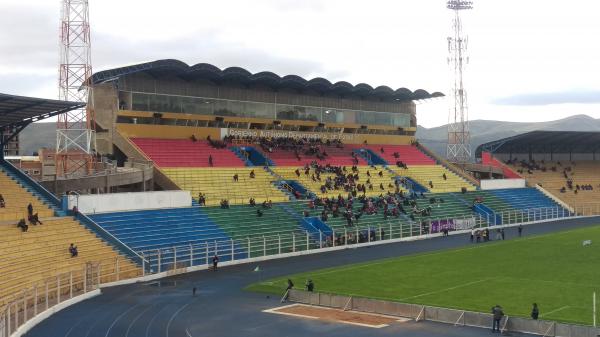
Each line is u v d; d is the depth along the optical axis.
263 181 92.38
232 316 43.12
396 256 69.75
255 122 108.12
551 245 76.62
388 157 119.62
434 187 110.62
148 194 72.12
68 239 57.41
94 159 85.12
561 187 126.06
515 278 55.50
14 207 60.25
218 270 62.28
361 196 93.12
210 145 99.00
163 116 96.06
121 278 55.94
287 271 61.03
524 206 112.25
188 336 37.84
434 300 47.28
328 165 102.88
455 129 140.12
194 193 82.88
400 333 38.47
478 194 111.50
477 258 67.44
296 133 113.62
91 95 86.31
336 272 59.88
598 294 48.41
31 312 42.22
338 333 38.53
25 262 49.41
